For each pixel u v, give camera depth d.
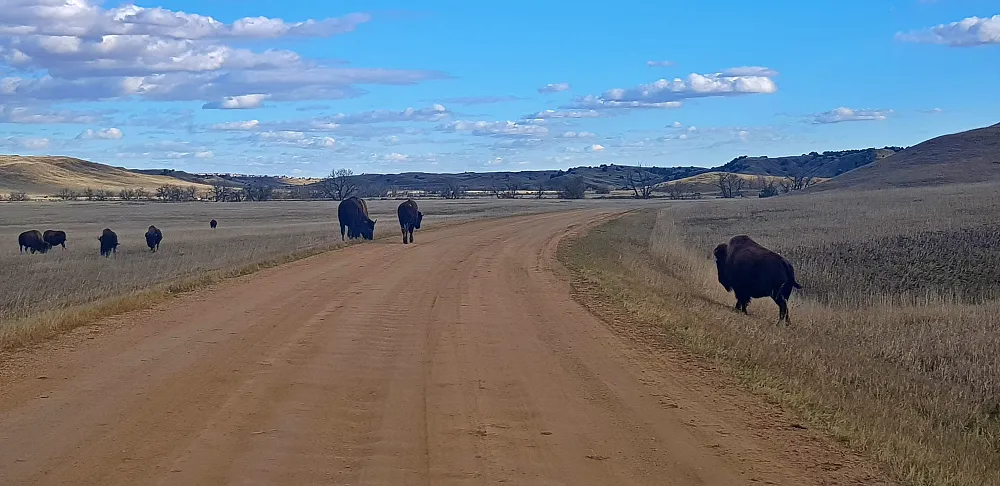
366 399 7.99
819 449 6.66
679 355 10.45
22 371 8.90
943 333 13.95
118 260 27.83
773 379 8.99
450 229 42.59
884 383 10.30
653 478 5.86
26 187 180.75
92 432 6.67
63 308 13.95
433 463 6.09
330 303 14.64
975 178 87.38
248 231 46.03
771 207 56.31
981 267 23.98
